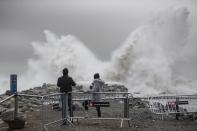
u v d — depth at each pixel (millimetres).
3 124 16078
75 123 17344
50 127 15891
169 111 20266
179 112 19906
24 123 15438
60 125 16500
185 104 20859
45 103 16844
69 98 17391
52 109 17484
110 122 17828
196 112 20234
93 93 17656
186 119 19781
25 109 20984
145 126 16875
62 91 17375
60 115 17422
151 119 19438
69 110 17438
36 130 15008
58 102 17766
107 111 20578
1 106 19875
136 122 18078
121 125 16625
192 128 16328
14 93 15211
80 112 20578
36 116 18656
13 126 15117
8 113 15250
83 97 22734
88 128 15906
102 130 15523
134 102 24172
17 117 15250
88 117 17484
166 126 16953
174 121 18812
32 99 24781
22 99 24516
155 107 20812
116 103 22406
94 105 18109
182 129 16016
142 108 22375
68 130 15336
